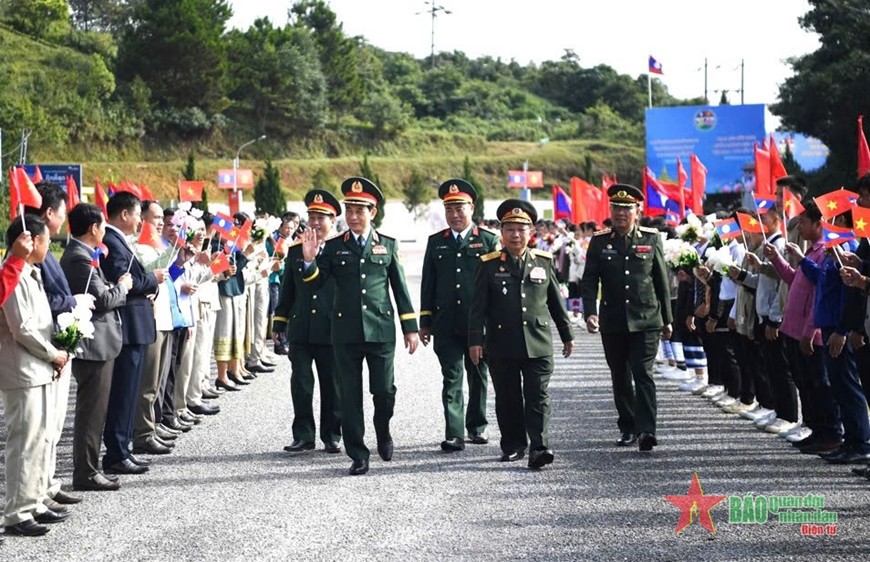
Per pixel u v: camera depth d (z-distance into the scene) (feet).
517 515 27.32
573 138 418.51
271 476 32.76
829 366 33.40
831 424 34.96
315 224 37.01
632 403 37.32
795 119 143.23
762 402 41.04
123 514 28.04
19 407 26.35
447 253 38.40
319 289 37.35
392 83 445.37
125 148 293.23
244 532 26.03
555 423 41.32
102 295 30.17
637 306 36.27
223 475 32.94
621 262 36.70
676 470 32.55
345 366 33.73
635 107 487.61
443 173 341.41
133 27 319.47
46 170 122.21
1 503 29.48
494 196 343.87
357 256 34.55
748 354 41.37
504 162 358.23
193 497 29.94
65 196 28.96
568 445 36.94
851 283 30.14
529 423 33.32
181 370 42.16
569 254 89.61
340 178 318.65
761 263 37.29
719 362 48.14
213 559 23.77
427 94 442.50
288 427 41.65
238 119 327.26
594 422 41.47
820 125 141.59
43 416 26.68
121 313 32.96
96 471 30.96
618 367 37.29
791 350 35.94
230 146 317.22
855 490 29.68
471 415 38.40
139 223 35.55
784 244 37.55
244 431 40.86
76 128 281.74
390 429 40.73
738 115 144.46
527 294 33.99
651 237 37.19
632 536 25.21
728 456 34.73
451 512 27.76
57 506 28.07
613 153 382.63
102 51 341.41
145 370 36.55
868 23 139.74
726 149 145.07
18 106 181.27
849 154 140.67
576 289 86.99
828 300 33.01
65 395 28.58
